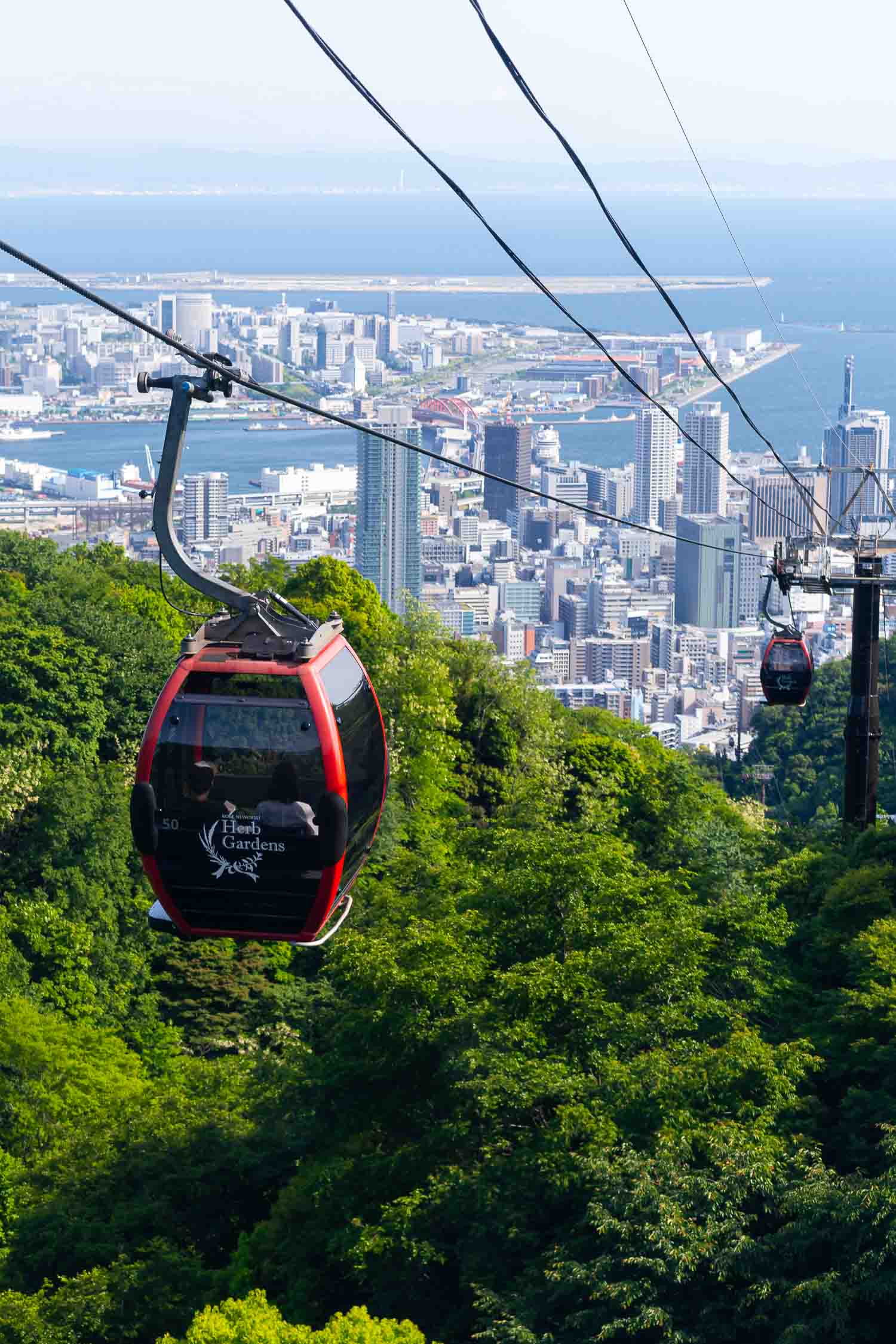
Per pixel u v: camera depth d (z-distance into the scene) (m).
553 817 50.66
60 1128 42.81
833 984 39.66
